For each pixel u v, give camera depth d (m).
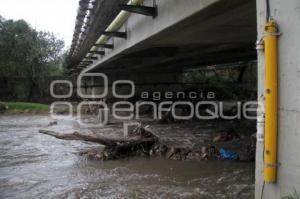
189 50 23.69
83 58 39.19
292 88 5.31
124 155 16.47
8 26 53.97
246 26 13.48
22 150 18.67
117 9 14.89
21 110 42.19
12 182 12.80
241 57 30.27
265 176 5.59
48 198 11.02
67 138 16.02
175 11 11.95
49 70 57.00
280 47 5.46
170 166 14.52
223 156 15.50
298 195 5.21
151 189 11.54
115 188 11.79
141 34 16.20
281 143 5.48
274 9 5.54
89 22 19.22
